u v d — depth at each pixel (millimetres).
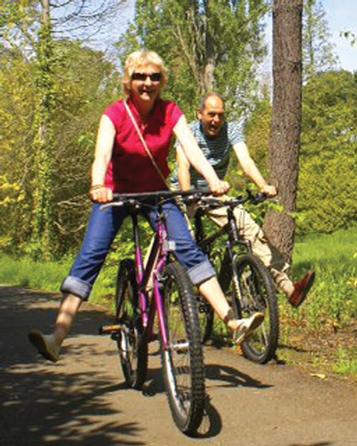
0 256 26469
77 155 26484
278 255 6781
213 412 4781
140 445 4219
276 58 9406
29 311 9664
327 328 7574
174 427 4504
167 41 28766
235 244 6262
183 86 28797
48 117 24984
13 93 25453
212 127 6402
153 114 4785
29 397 5180
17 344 7078
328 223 33312
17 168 26234
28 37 23953
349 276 10531
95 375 5777
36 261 24375
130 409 4875
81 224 26859
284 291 6781
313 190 33531
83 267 4820
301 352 6602
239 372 5824
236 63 29438
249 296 6102
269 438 4305
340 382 5551
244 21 29703
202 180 6562
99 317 8906
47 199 25156
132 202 4551
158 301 4586
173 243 4621
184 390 4367
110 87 26125
